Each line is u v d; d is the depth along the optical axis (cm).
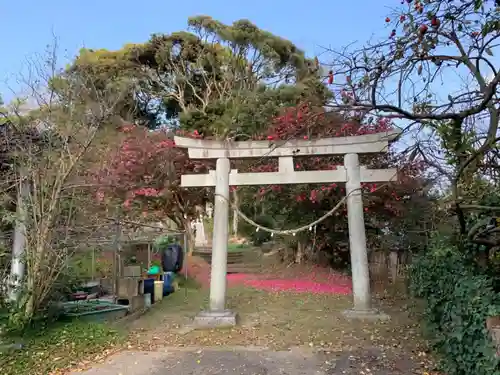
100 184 752
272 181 838
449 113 391
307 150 834
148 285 1040
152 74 2203
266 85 1762
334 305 966
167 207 1573
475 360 398
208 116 1772
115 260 950
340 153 837
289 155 839
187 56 2217
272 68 2012
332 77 390
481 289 413
